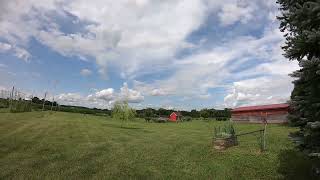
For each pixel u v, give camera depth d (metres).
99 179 14.51
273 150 20.12
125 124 69.62
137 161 19.39
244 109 61.75
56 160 18.91
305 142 9.84
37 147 24.14
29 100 106.50
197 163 18.58
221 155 20.42
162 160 19.73
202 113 110.56
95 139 33.00
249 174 15.48
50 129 42.38
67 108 125.94
